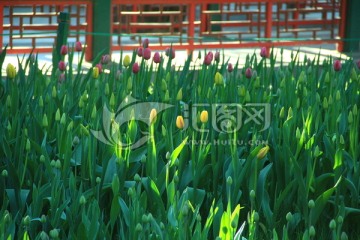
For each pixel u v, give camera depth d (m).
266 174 12.62
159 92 15.38
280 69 16.91
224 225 10.45
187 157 13.36
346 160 13.32
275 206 12.49
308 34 34.31
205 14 27.42
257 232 12.23
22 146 12.67
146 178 12.47
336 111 14.17
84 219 10.97
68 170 12.53
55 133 13.86
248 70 15.68
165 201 12.73
